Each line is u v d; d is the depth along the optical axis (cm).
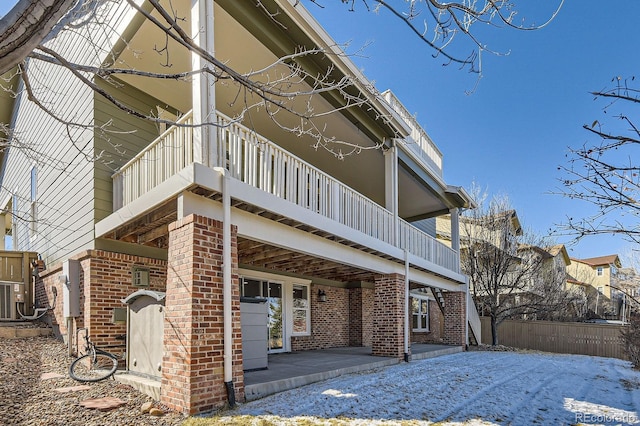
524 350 1491
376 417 486
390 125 929
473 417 502
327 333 1234
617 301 3175
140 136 778
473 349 1413
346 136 966
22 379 556
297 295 1152
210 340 486
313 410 500
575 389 702
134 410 465
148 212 580
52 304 843
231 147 564
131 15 613
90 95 732
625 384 778
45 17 213
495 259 1705
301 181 690
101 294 655
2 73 230
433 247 1238
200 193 525
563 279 2302
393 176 988
